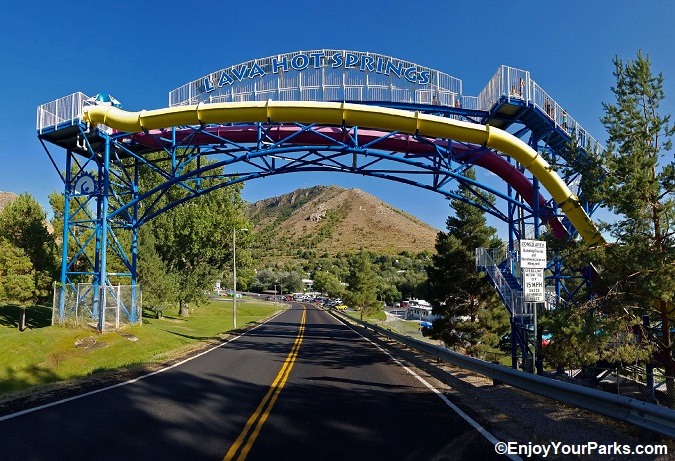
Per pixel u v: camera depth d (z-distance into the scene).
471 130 18.88
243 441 6.50
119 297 23.92
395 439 6.70
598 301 12.10
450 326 30.94
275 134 21.77
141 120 20.59
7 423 7.48
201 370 13.92
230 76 21.72
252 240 56.12
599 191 12.75
